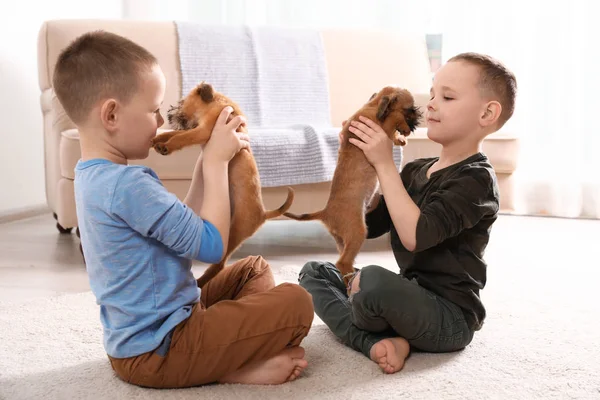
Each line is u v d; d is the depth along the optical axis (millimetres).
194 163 2488
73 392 1241
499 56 3873
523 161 3812
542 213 3775
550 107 3754
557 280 2180
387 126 1531
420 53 3676
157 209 1184
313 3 4133
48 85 3037
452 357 1444
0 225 3258
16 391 1248
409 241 1392
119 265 1213
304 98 3330
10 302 1847
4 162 3324
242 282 1543
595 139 3676
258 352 1268
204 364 1240
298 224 3342
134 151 1265
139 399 1208
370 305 1365
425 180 1527
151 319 1218
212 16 4172
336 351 1476
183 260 1264
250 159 1396
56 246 2742
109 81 1189
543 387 1286
